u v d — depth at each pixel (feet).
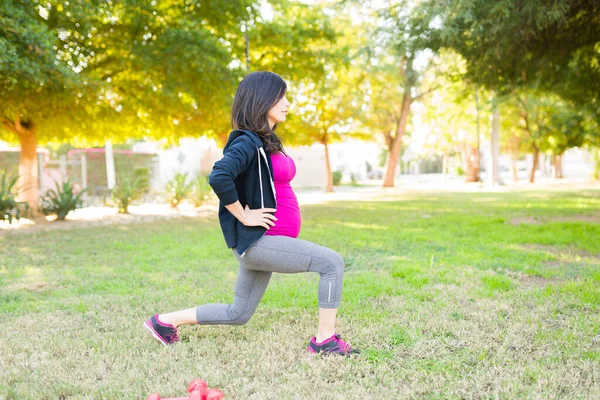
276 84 8.89
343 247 23.45
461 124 104.37
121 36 39.47
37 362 9.38
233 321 9.79
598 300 12.80
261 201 8.66
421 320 11.60
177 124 51.24
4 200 38.40
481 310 12.25
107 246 25.95
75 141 56.24
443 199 58.18
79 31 35.63
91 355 9.75
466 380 8.18
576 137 87.45
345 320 11.62
